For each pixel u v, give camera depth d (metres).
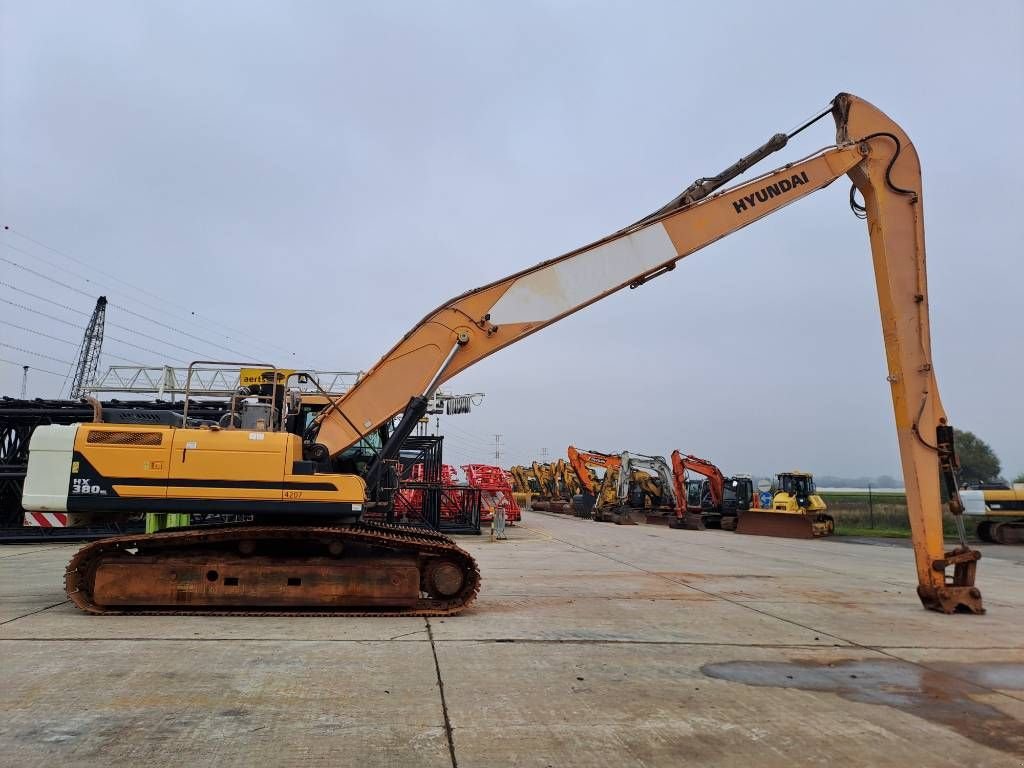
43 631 7.09
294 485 8.34
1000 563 18.22
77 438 8.23
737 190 10.42
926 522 9.79
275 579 8.27
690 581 12.30
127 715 4.62
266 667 5.85
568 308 9.82
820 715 5.01
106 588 8.06
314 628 7.48
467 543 20.58
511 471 68.38
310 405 10.29
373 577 8.39
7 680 5.35
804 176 10.52
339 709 4.84
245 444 8.38
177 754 4.00
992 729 4.77
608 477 39.66
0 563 13.52
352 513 8.38
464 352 9.62
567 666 6.17
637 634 7.62
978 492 27.05
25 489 8.10
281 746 4.16
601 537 24.27
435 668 5.96
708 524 34.47
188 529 8.77
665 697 5.35
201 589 8.16
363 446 9.98
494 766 3.97
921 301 10.36
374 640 6.99
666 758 4.16
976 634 7.99
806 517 27.36
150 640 6.73
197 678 5.48
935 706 5.27
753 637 7.61
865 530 32.06
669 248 10.17
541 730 4.56
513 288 9.76
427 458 24.02
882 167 10.62
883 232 10.47
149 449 8.25
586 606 9.38
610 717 4.86
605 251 10.02
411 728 4.53
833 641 7.49
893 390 10.31
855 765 4.13
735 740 4.48
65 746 4.09
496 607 9.15
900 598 10.74
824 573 14.10
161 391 28.48
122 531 19.09
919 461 9.94
